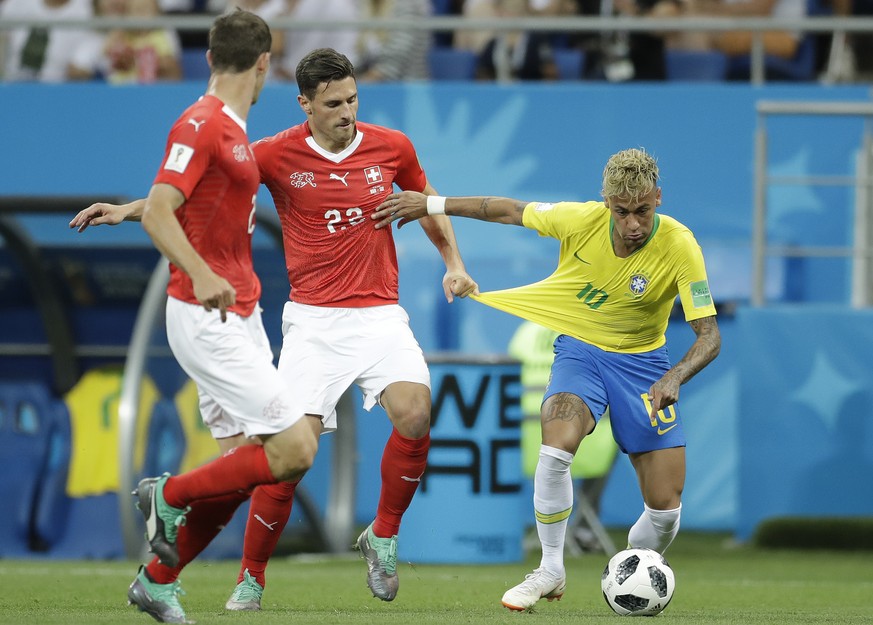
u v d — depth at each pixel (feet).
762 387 113.70
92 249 120.06
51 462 118.32
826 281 125.70
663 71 130.31
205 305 50.49
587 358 64.34
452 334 126.21
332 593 75.77
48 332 120.78
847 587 85.40
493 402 100.07
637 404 63.67
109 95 129.29
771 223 125.80
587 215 63.67
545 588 63.82
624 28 123.95
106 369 122.52
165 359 103.35
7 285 123.44
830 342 113.39
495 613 62.85
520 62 131.75
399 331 65.10
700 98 126.11
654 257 62.75
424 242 126.62
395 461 63.26
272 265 114.93
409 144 67.00
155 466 102.58
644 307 63.62
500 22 124.36
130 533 97.25
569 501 63.62
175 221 51.06
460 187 127.03
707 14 136.87
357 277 64.95
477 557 99.60
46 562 103.40
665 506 63.93
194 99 129.08
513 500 100.78
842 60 135.44
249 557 64.03
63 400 121.29
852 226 124.98
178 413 104.94
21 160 129.70
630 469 124.16
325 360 64.49
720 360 124.47
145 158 128.98
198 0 138.92
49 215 114.52
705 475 123.75
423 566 98.17
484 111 126.82
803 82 133.39
